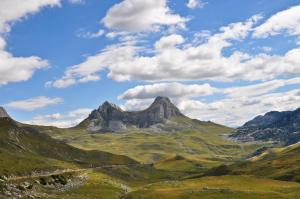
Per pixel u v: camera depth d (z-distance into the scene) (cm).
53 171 18425
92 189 15850
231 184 15988
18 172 15475
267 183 16038
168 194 13212
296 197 11812
